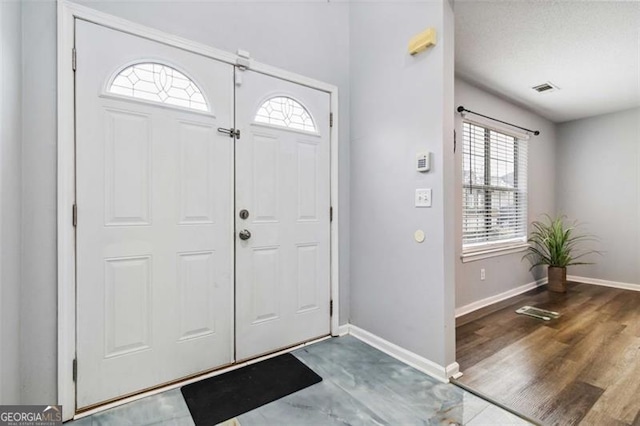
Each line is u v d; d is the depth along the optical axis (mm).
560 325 2643
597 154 4121
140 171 1621
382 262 2188
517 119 3721
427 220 1872
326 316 2371
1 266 1178
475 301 3102
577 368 1906
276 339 2113
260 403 1559
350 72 2496
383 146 2182
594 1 1931
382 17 2186
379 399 1592
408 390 1672
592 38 2328
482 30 2236
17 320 1312
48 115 1404
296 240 2209
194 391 1658
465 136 3102
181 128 1740
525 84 3133
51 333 1414
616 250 3986
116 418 1447
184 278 1756
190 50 1772
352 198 2473
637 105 3748
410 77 1974
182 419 1445
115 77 1563
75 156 1464
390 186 2125
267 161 2064
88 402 1492
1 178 1176
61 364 1427
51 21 1412
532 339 2355
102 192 1526
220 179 1872
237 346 1949
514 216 3756
